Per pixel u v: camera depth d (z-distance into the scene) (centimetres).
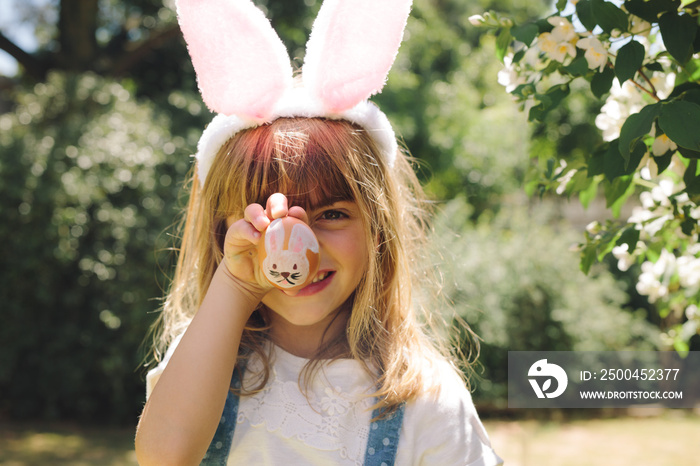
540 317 593
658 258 146
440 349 146
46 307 527
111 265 523
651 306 719
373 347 121
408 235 145
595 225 146
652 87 121
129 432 519
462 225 639
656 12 110
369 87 117
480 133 788
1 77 800
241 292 108
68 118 573
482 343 575
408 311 127
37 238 509
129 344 522
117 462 443
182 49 746
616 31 115
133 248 527
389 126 128
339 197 113
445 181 794
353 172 114
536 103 123
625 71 109
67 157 530
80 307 531
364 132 122
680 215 136
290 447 114
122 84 705
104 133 548
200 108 639
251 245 106
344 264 113
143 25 754
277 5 674
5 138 532
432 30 862
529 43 118
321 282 112
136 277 523
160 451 99
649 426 559
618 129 128
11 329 517
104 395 549
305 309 111
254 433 116
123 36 736
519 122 686
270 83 115
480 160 788
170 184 558
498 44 130
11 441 482
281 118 118
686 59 108
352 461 112
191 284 137
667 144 113
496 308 576
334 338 123
